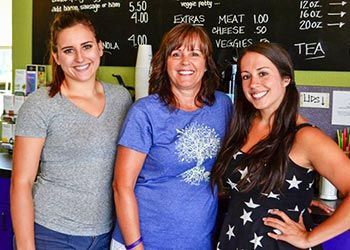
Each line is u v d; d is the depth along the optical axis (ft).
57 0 9.84
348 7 7.20
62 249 5.46
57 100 5.35
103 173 5.49
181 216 5.19
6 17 15.14
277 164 4.86
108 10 9.32
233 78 7.38
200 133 5.30
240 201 5.14
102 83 5.92
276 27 7.77
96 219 5.54
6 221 8.32
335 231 4.75
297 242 4.80
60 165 5.40
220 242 5.29
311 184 5.05
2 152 10.04
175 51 5.32
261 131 5.34
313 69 7.53
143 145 5.17
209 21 8.33
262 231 4.94
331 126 7.47
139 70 8.38
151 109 5.22
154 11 8.86
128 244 5.21
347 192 4.66
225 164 5.25
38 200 5.48
